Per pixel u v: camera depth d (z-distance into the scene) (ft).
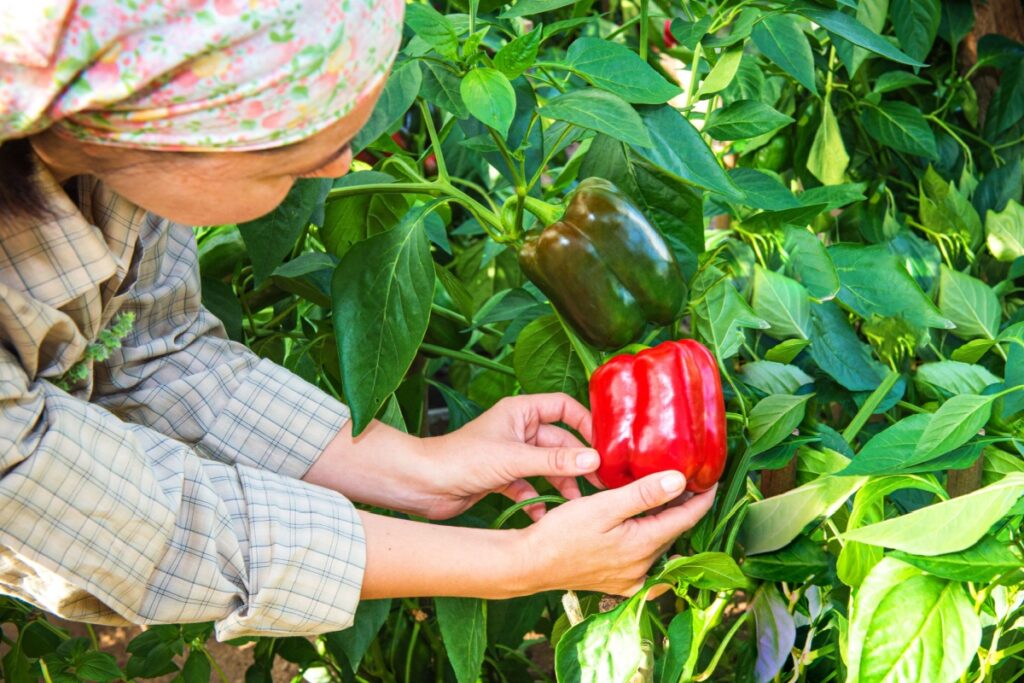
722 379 4.52
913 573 3.41
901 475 3.69
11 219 2.93
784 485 4.17
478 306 6.03
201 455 4.03
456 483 3.99
